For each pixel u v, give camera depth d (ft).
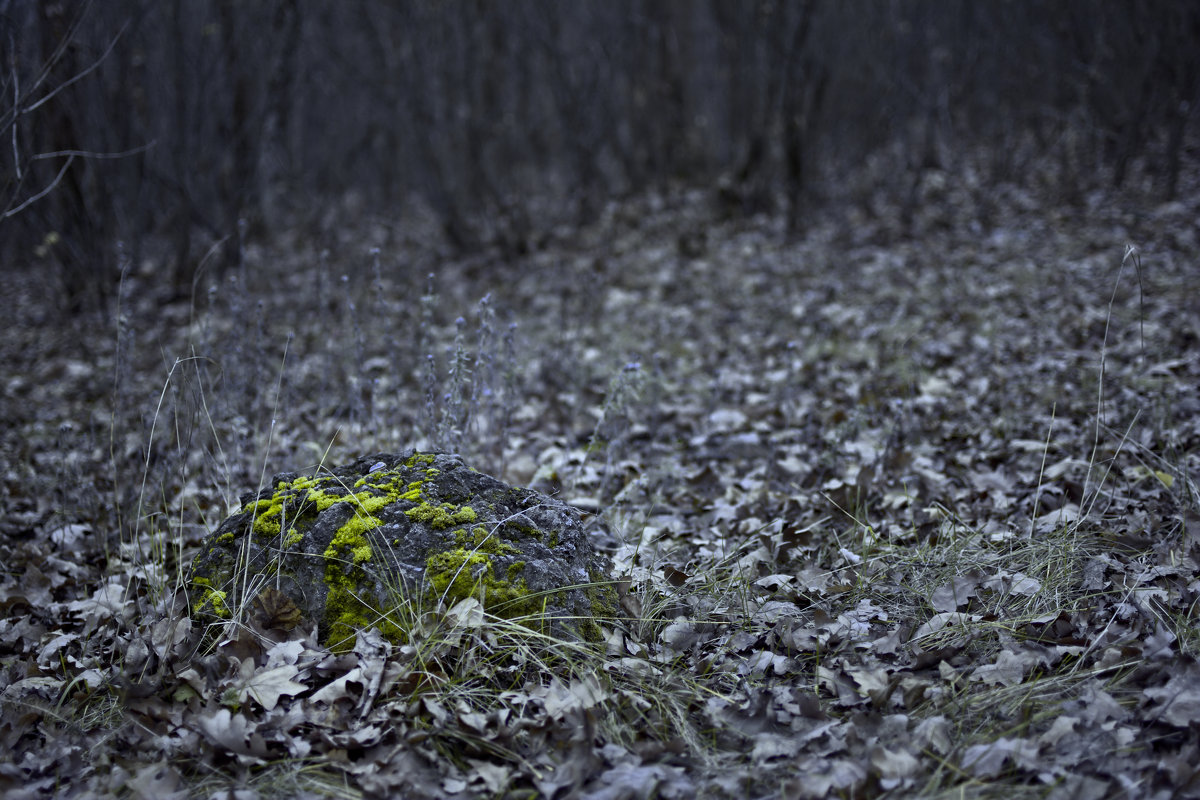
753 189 35.81
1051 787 6.95
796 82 33.35
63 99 25.09
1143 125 33.27
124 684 8.61
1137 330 18.85
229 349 16.19
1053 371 17.53
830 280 26.96
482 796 7.27
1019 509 12.19
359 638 8.82
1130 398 14.52
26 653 9.92
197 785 7.53
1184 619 8.83
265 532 9.57
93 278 27.30
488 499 9.75
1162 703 7.67
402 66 35.01
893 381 18.60
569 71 38.55
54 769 7.90
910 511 12.35
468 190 36.70
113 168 28.86
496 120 37.24
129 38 27.73
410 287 28.22
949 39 36.73
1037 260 25.94
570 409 18.28
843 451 14.80
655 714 8.29
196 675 8.49
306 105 39.22
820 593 10.29
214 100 30.71
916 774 7.24
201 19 32.12
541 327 24.50
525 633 8.85
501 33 37.32
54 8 23.47
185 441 14.78
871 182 36.99
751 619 9.77
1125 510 11.45
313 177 39.29
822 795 7.07
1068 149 35.86
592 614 9.36
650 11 38.40
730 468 15.14
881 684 8.30
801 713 8.09
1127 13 32.99
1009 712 7.97
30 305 30.35
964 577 10.11
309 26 36.63
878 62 36.63
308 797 7.34
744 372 20.36
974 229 30.09
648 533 12.03
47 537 13.32
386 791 7.30
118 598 10.81
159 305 28.94
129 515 13.52
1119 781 6.90
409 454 10.27
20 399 21.65
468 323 25.04
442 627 8.78
